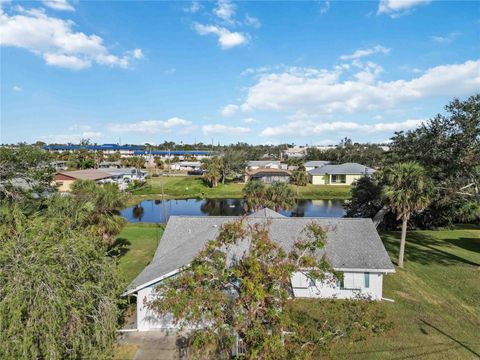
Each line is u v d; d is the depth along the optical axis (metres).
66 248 10.43
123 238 32.09
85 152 114.06
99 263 11.63
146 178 88.75
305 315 16.08
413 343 14.38
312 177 79.81
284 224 21.80
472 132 23.56
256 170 89.69
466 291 20.27
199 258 10.20
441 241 32.22
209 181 76.88
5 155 21.03
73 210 19.59
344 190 68.81
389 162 34.81
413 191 23.38
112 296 11.23
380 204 36.00
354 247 19.89
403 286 20.95
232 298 10.32
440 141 25.70
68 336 9.57
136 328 15.84
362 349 13.77
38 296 9.08
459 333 15.35
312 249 11.04
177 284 9.68
